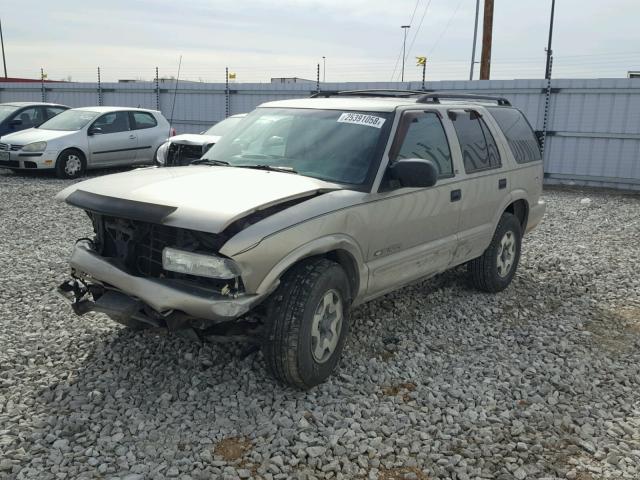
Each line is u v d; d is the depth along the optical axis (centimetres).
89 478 298
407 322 526
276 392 388
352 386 400
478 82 1634
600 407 392
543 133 1576
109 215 367
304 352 368
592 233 954
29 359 423
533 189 647
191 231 361
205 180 404
